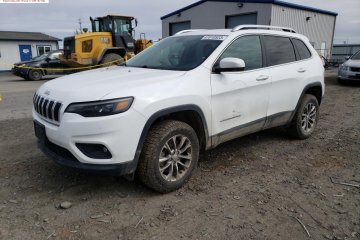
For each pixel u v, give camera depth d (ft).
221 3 77.71
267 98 14.74
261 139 17.79
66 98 10.30
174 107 10.94
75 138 9.93
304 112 17.46
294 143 17.20
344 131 19.71
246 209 10.45
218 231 9.27
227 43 13.28
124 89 10.25
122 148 9.98
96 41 49.49
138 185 11.99
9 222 9.54
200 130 12.35
